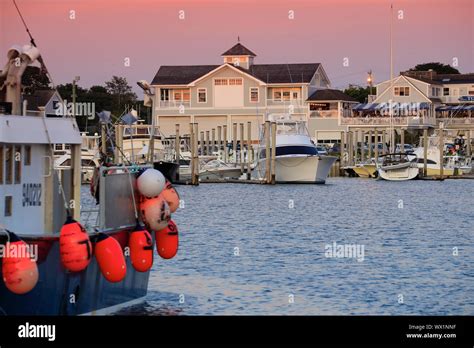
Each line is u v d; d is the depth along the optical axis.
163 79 138.12
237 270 36.41
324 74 145.75
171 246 28.34
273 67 141.38
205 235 47.81
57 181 25.47
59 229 25.69
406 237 47.88
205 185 89.88
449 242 45.72
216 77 137.00
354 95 188.62
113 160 49.09
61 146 35.56
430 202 70.50
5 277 22.50
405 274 35.94
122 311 27.66
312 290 32.78
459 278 35.12
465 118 146.62
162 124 138.25
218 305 30.20
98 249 24.66
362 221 55.88
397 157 107.31
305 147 89.12
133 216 26.83
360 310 29.89
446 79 165.38
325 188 85.75
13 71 24.30
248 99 137.00
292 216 58.66
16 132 23.78
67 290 24.45
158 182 26.64
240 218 57.03
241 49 141.50
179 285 33.16
